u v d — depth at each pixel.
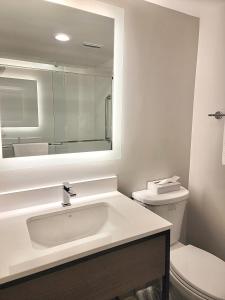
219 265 1.36
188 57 1.65
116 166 1.48
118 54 1.37
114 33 1.35
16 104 1.18
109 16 1.32
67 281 0.83
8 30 1.13
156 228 1.00
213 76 1.60
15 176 1.19
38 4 1.17
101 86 1.37
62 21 1.24
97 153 1.40
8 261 0.79
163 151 1.66
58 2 1.20
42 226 1.14
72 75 1.30
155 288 1.52
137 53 1.43
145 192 1.55
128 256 0.95
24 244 0.89
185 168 1.81
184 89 1.68
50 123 1.27
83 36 1.29
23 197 1.20
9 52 1.15
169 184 1.57
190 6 1.54
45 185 1.28
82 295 0.87
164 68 1.56
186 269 1.31
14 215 1.13
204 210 1.77
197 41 1.67
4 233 0.97
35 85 1.22
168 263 1.08
